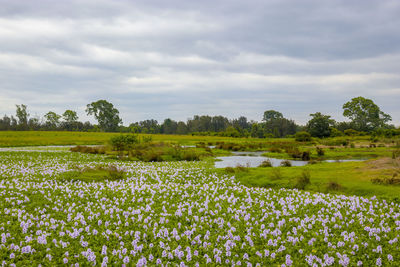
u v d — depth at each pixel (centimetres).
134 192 1700
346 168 2392
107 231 1062
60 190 1712
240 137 12088
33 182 1961
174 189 1805
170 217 1266
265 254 905
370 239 1045
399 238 1046
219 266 854
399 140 6619
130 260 877
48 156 3766
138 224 1162
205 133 13225
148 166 3069
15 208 1309
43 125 16988
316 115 10269
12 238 973
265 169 2609
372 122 13675
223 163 3697
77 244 973
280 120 16425
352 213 1328
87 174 2309
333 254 930
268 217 1280
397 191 1638
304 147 6316
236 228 1138
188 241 1017
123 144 4900
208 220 1227
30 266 816
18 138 7831
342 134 10294
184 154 4047
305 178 1991
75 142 7169
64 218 1230
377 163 2355
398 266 872
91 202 1462
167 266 841
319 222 1206
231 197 1582
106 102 17662
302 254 932
